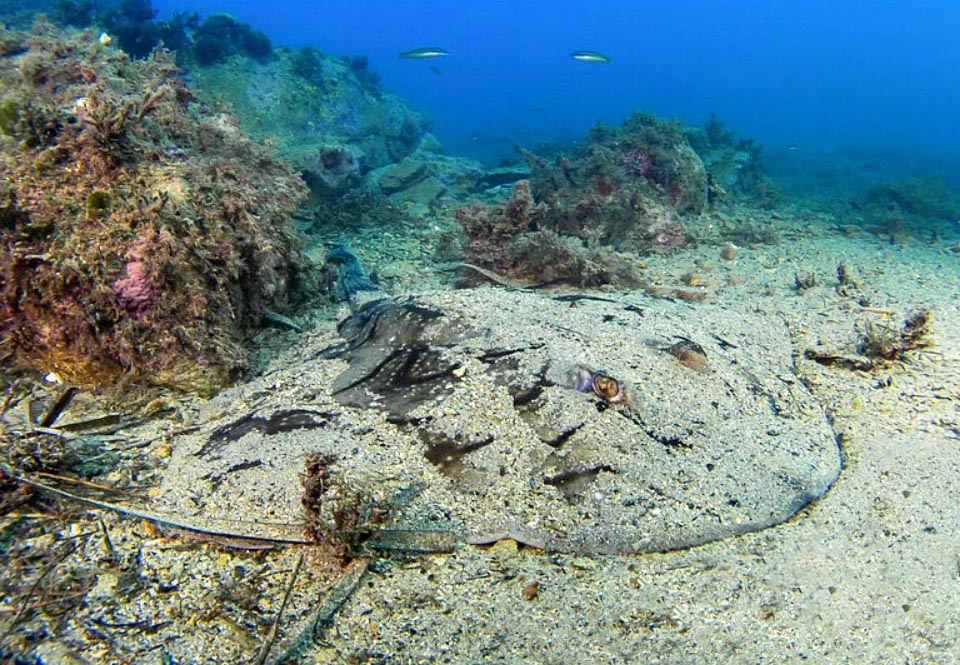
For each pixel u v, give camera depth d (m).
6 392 0.75
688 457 0.57
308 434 0.61
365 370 0.69
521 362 0.65
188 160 0.82
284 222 0.94
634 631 0.46
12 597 0.50
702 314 0.86
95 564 0.54
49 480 0.62
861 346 0.87
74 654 0.45
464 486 0.56
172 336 0.76
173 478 0.59
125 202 0.74
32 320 0.74
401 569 0.52
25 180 0.73
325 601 0.49
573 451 0.56
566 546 0.51
